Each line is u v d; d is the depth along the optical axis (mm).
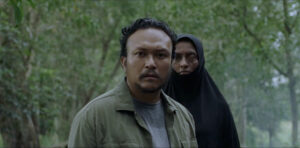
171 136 1643
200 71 2746
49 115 7258
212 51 7047
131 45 1586
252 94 7156
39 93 6676
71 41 8117
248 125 7336
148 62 1524
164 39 1576
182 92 2727
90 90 9523
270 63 6941
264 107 7160
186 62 2672
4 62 6137
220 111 2730
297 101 7156
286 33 6621
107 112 1510
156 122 1649
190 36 2723
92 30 6598
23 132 6992
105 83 9992
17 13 2977
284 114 7277
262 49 6594
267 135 7234
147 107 1642
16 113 6441
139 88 1560
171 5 7219
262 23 6750
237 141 2773
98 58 12523
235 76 7008
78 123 1517
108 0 8984
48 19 7215
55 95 7039
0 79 5840
